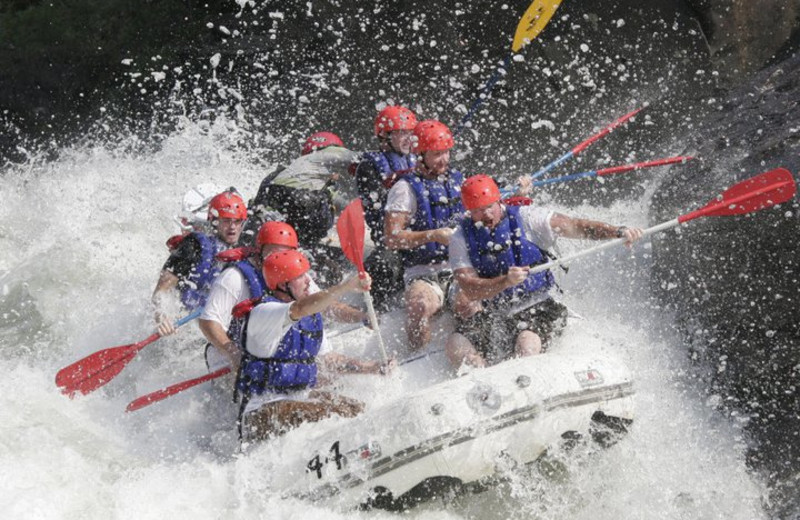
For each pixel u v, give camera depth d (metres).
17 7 44.88
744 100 23.86
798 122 20.33
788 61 24.97
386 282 20.75
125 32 42.19
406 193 19.34
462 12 34.50
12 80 42.66
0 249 28.53
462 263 17.81
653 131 31.56
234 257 17.89
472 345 18.06
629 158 30.81
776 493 16.48
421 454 15.35
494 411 15.55
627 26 32.06
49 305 23.72
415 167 19.95
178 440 18.31
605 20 32.38
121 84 41.47
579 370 16.38
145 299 23.23
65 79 42.41
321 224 23.27
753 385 18.42
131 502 15.81
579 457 16.47
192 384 18.48
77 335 22.47
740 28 31.12
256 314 16.72
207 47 39.38
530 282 17.98
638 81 32.03
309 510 15.79
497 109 33.66
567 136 32.69
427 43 35.06
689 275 20.09
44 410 18.83
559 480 16.48
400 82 35.50
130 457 17.44
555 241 18.06
